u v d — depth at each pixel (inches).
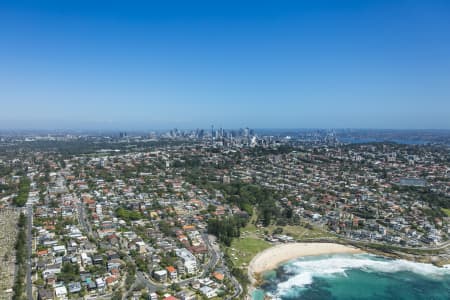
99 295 6599.4
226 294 6914.4
